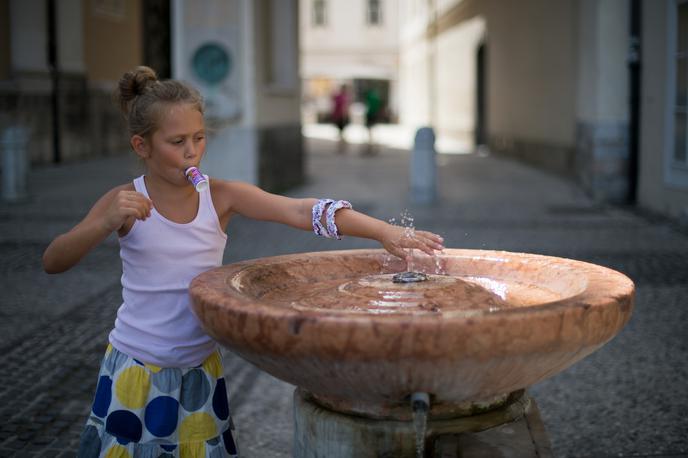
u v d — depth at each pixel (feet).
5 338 18.38
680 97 33.47
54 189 46.24
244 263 8.23
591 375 15.74
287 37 47.52
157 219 7.91
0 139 40.68
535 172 57.67
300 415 7.55
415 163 40.24
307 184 50.42
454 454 6.64
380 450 7.00
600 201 40.27
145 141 7.73
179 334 8.00
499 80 74.74
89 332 18.89
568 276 7.78
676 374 15.62
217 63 38.11
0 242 30.04
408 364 5.85
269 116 42.22
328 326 5.78
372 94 79.51
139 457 7.98
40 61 59.00
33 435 13.00
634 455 12.17
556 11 55.01
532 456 6.68
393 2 159.12
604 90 39.99
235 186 8.31
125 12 76.54
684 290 21.93
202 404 8.18
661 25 35.19
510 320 5.75
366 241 30.07
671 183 34.32
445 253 8.92
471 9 85.15
